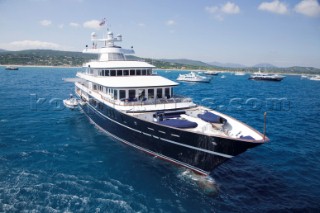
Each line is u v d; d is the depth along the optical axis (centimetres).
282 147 2409
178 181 1741
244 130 1794
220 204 1498
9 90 6128
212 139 1636
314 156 2202
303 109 4525
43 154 2117
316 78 16225
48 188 1593
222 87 8794
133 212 1398
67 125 3048
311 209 1467
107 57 3119
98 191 1582
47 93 5819
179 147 1833
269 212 1441
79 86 3628
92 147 2311
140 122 1975
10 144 2325
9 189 1566
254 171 1908
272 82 12469
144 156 2131
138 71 2727
